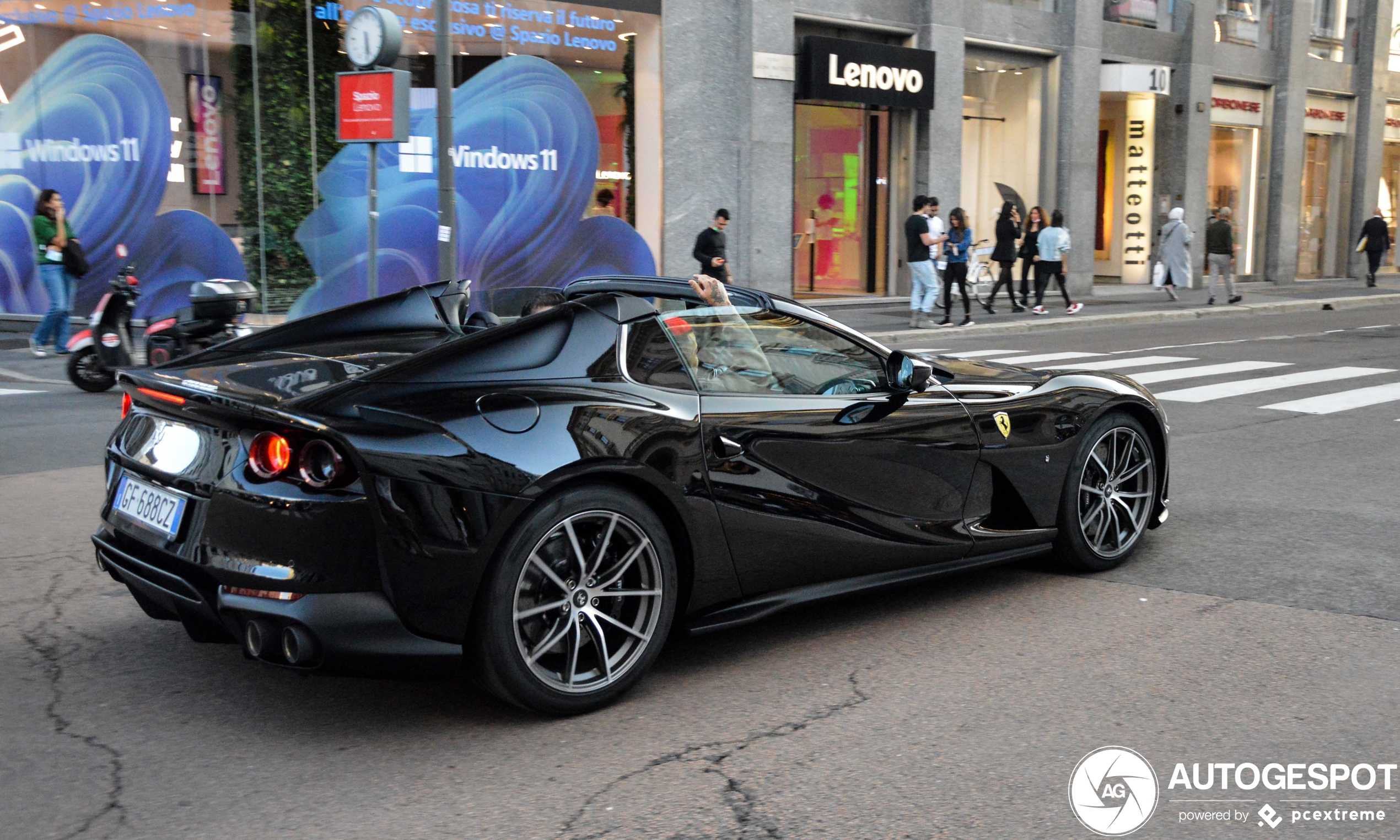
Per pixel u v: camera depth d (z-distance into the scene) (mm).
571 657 3633
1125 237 27750
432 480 3330
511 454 3453
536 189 17031
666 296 4449
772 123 19234
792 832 2951
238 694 3871
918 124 21375
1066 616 4633
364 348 4242
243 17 15133
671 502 3789
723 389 4070
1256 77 28984
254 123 15312
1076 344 15891
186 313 10664
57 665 4125
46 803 3109
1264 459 7887
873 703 3779
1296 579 5117
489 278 16781
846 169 21156
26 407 9914
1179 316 20688
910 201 21625
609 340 3879
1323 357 14141
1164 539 5836
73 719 3656
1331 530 5973
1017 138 23766
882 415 4387
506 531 3449
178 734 3557
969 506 4695
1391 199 34531
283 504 3297
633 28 17625
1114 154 27703
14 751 3424
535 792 3174
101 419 9312
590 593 3654
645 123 17969
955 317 19250
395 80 11297
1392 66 33062
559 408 3607
